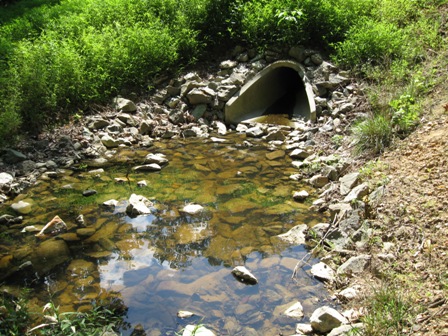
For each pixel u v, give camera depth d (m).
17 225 5.12
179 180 6.15
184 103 8.30
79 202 5.61
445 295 3.32
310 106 7.72
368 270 3.97
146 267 4.35
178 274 4.23
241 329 3.53
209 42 9.52
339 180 5.68
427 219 4.23
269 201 5.55
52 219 5.22
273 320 3.62
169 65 8.88
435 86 6.88
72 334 3.21
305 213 5.27
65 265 4.39
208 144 7.41
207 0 9.49
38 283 4.13
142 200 5.49
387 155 5.70
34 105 7.27
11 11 11.16
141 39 8.60
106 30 8.83
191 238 4.82
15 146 6.79
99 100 7.96
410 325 3.14
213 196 5.70
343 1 9.14
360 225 4.59
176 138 7.68
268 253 4.54
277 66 8.50
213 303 3.85
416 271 3.73
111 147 7.24
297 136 7.43
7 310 3.54
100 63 8.16
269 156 6.88
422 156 5.24
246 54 9.03
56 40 8.35
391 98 6.67
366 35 8.14
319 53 8.73
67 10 10.48
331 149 6.74
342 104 7.59
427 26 8.44
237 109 8.26
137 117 7.91
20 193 5.86
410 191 4.70
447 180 4.61
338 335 3.21
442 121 5.82
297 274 4.20
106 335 3.41
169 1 9.74
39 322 3.58
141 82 8.49
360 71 8.00
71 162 6.69
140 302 3.87
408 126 6.01
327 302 3.79
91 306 3.80
